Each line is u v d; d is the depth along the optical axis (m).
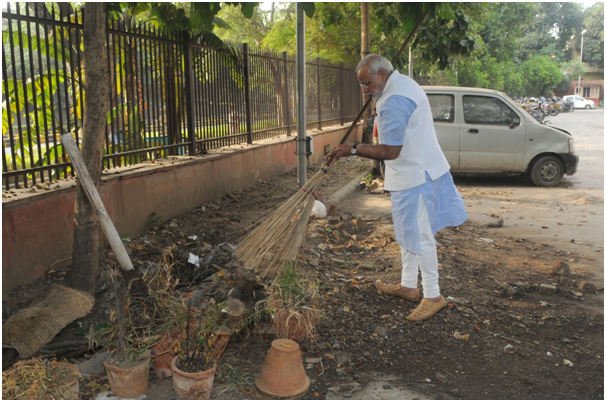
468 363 3.27
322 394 2.87
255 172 8.17
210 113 7.16
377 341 3.49
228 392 2.84
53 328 3.09
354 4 15.73
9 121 3.95
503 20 36.50
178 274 4.17
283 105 9.85
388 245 5.50
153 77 5.85
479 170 9.59
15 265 3.63
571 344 3.53
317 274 4.50
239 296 3.74
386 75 3.70
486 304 4.12
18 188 4.03
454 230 6.32
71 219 4.18
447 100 9.54
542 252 5.54
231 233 5.35
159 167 5.48
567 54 83.69
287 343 2.92
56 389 2.53
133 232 5.06
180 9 5.40
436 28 8.07
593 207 7.80
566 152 9.41
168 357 2.92
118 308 2.77
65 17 4.53
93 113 3.55
